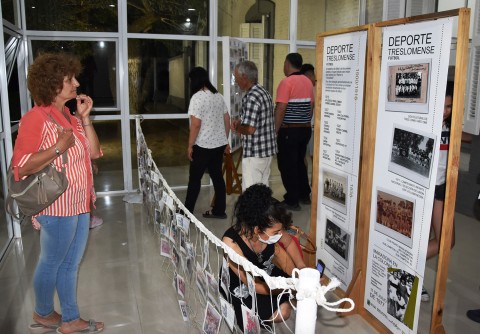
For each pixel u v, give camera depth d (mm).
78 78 5418
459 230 4426
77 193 2332
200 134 4309
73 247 2488
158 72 5727
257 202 2240
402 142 2357
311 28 6363
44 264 2463
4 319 2828
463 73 2002
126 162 5707
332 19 6402
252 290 1613
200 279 2084
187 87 5898
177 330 2713
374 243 2660
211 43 5852
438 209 2863
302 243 3850
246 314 1653
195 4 5711
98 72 5480
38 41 5207
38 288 2537
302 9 6270
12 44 4590
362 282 2803
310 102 4855
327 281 3129
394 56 2371
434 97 2123
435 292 2334
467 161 4941
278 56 6277
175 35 5695
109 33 5410
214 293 1903
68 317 2605
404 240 2396
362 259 2773
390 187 2480
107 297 3111
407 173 2338
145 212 4891
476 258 3760
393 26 2365
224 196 4613
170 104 5867
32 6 5102
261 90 4082
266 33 6145
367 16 6441
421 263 2281
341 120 2859
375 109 2562
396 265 2473
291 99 4754
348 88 2760
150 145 5914
